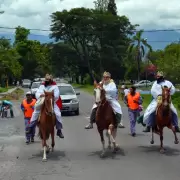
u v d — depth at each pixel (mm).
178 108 29984
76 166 10703
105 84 12633
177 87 55125
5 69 77500
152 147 13617
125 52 86312
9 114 27484
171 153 12445
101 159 11656
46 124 11922
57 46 85312
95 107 12742
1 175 9742
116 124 12609
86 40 86062
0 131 18359
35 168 10523
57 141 15164
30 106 14805
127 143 14578
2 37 85875
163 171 9898
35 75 114812
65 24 83875
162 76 13211
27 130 14672
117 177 9344
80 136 16469
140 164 10812
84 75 95500
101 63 85625
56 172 10008
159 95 13039
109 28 84812
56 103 13188
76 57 86000
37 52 110500
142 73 92875
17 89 65250
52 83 12836
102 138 12195
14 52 88688
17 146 14195
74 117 24672
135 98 16625
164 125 12617
